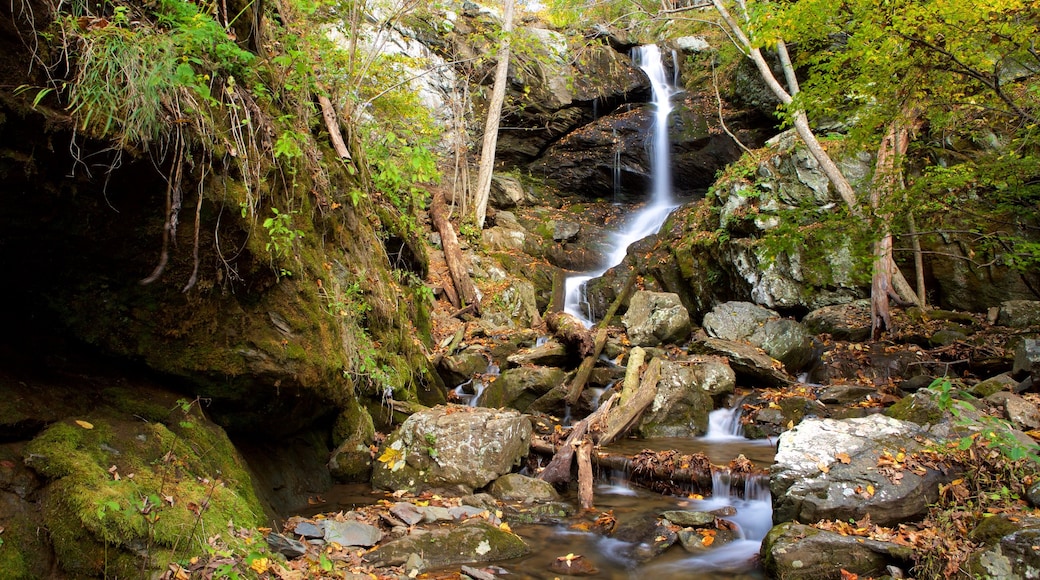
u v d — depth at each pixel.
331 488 5.56
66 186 3.06
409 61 12.00
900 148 9.60
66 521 2.77
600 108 19.03
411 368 7.53
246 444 4.79
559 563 4.27
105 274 3.54
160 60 3.18
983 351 7.92
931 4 5.34
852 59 6.96
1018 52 5.91
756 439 7.29
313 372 4.73
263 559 3.18
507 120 18.27
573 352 9.27
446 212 13.07
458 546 4.26
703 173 17.05
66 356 3.64
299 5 6.05
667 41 20.16
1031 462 4.22
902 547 3.81
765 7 7.94
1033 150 7.42
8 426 2.98
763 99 15.38
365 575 3.66
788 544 3.99
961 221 9.11
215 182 3.68
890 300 9.80
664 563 4.31
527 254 14.23
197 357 4.04
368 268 6.82
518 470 6.28
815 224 10.43
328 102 7.03
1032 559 3.28
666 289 12.73
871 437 4.78
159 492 3.17
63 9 3.03
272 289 4.49
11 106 2.69
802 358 9.05
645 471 5.99
